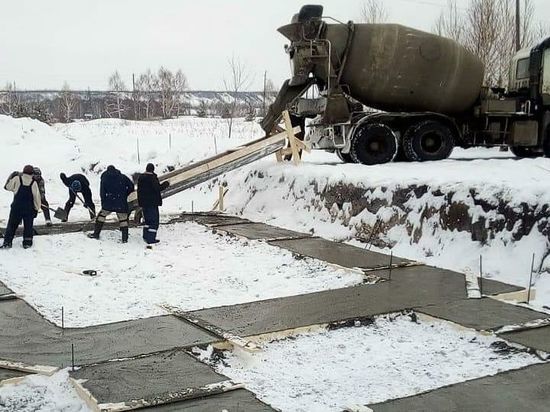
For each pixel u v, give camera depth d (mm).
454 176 11492
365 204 12359
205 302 8289
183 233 13320
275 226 14031
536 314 7613
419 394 5492
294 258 10703
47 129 31469
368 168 13852
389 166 14281
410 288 8820
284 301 8250
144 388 5480
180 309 7949
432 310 7758
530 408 5188
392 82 15570
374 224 11977
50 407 5285
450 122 16109
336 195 13148
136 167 22625
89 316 7684
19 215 11453
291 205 14508
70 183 14406
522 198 9719
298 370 6094
